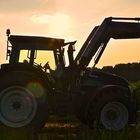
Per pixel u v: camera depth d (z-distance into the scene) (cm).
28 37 1228
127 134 998
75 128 1231
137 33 1338
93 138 927
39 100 1156
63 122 1418
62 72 1237
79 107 1226
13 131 984
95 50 1303
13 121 1146
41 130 1207
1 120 1142
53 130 1204
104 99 1211
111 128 1205
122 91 1241
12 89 1150
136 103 1266
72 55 1259
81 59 1277
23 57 1228
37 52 1232
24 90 1152
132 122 1234
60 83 1235
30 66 1156
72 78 1248
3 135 912
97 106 1205
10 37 1224
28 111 1154
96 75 1285
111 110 1220
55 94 1221
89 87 1265
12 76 1150
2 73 1151
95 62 1299
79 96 1241
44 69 1234
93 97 1207
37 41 1232
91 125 1207
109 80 1293
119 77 1310
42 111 1156
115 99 1218
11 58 1225
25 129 1138
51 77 1234
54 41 1241
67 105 1223
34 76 1156
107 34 1323
